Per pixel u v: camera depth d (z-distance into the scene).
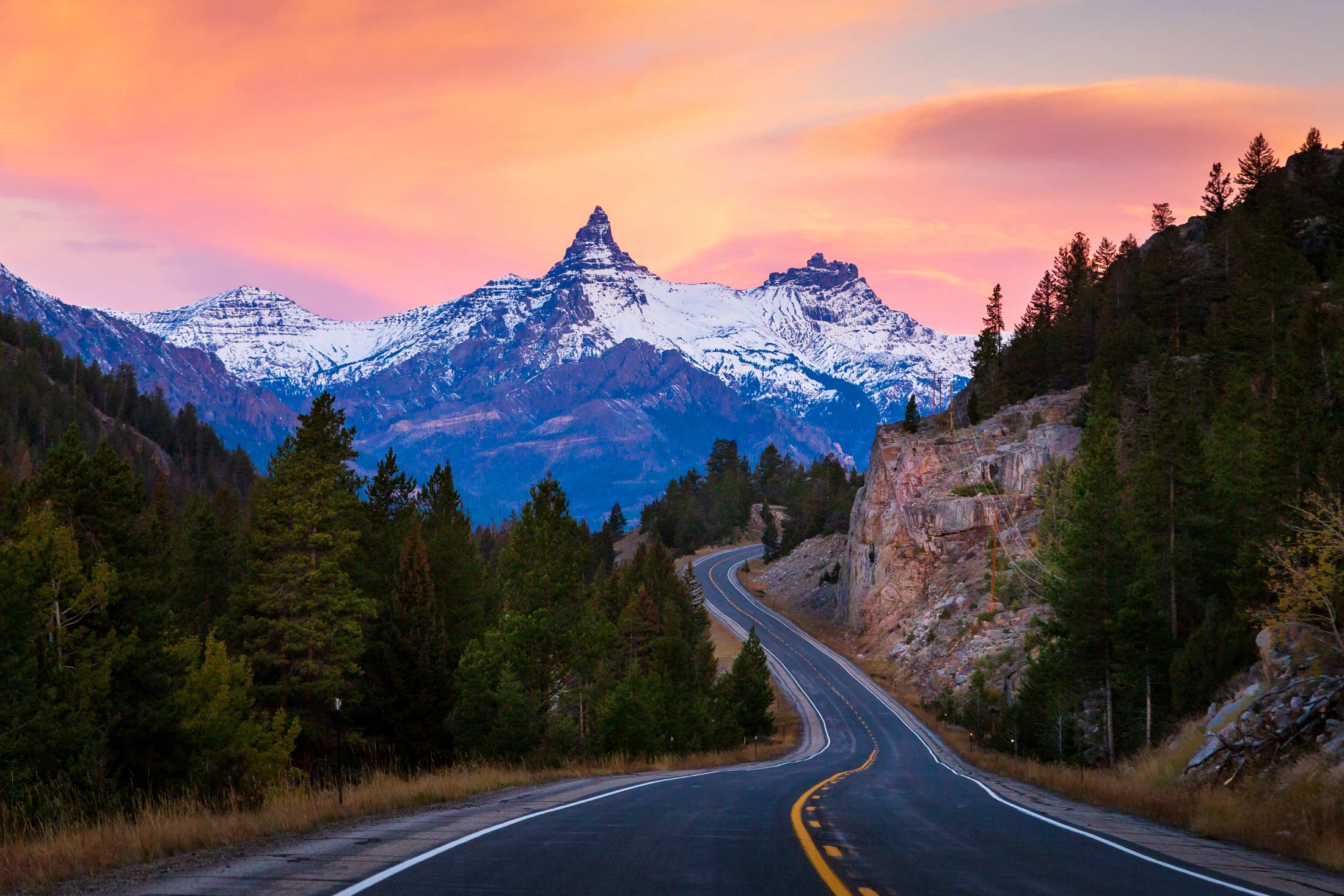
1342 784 17.64
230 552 62.94
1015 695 69.81
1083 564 50.75
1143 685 47.53
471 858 10.62
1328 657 26.47
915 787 28.05
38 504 36.78
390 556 58.62
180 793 29.06
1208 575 52.44
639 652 78.06
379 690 48.53
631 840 12.28
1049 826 16.31
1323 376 58.09
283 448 52.06
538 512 51.59
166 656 34.25
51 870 10.11
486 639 42.78
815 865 10.53
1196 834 17.05
